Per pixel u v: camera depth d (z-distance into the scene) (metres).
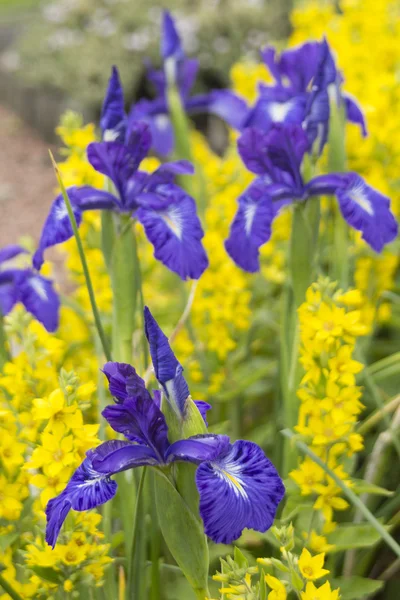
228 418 1.09
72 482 0.76
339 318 0.83
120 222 0.92
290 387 0.90
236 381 1.06
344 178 0.93
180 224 0.92
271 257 1.21
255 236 0.93
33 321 0.93
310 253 0.92
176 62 1.30
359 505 0.81
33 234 2.46
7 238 2.44
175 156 1.29
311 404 0.84
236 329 1.10
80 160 1.04
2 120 3.61
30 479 0.80
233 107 1.36
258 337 1.21
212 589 0.88
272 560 0.76
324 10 1.68
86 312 1.10
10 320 0.88
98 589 0.84
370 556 0.95
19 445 0.82
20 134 3.43
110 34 3.12
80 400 0.82
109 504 0.86
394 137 1.14
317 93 0.96
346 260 1.00
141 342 0.94
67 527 0.79
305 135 0.92
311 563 0.76
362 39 1.54
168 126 1.38
